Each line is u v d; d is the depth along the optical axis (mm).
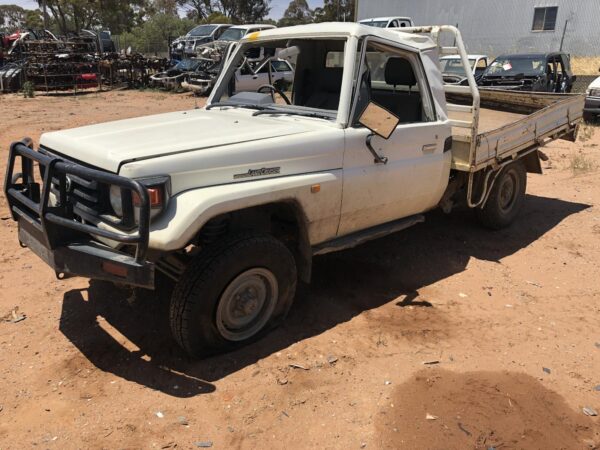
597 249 5984
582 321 4430
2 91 22031
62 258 3381
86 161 3486
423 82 4840
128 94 21641
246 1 64375
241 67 5113
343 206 4180
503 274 5281
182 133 3805
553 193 8188
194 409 3207
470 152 5137
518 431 3133
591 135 13016
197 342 3508
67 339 3875
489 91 7930
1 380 3416
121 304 4355
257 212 3896
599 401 3439
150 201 3176
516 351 3957
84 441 2939
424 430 3109
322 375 3568
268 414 3197
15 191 3717
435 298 4723
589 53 27344
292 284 3924
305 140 3867
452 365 3742
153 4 67125
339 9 56562
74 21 60156
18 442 2920
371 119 3830
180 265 3709
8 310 4242
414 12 32594
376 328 4176
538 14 28500
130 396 3301
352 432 3084
